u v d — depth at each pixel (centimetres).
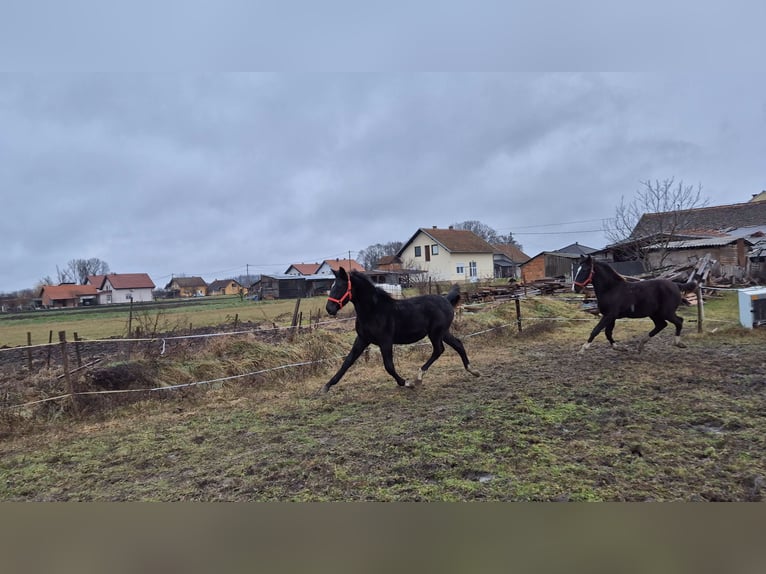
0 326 2323
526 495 316
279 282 5344
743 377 635
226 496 345
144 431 553
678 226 2986
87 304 7062
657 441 407
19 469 441
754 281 2048
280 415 586
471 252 5141
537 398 579
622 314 853
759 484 316
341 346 1009
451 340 721
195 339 1088
